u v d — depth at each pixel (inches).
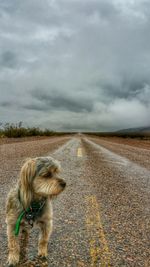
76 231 36.9
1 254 29.3
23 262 28.0
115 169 94.7
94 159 120.4
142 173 90.0
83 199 52.8
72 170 86.0
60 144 207.9
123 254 31.1
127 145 268.8
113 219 42.5
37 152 127.4
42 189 27.5
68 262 28.6
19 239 33.0
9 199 28.8
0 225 36.9
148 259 30.3
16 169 77.7
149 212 47.2
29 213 27.7
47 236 29.3
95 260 29.3
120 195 57.8
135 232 37.8
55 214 43.2
